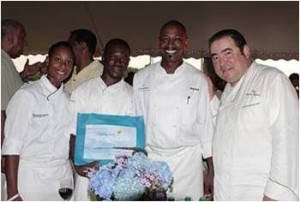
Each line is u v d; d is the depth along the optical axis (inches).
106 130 107.5
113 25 223.3
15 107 103.0
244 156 93.8
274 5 208.7
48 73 107.5
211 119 116.6
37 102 104.7
